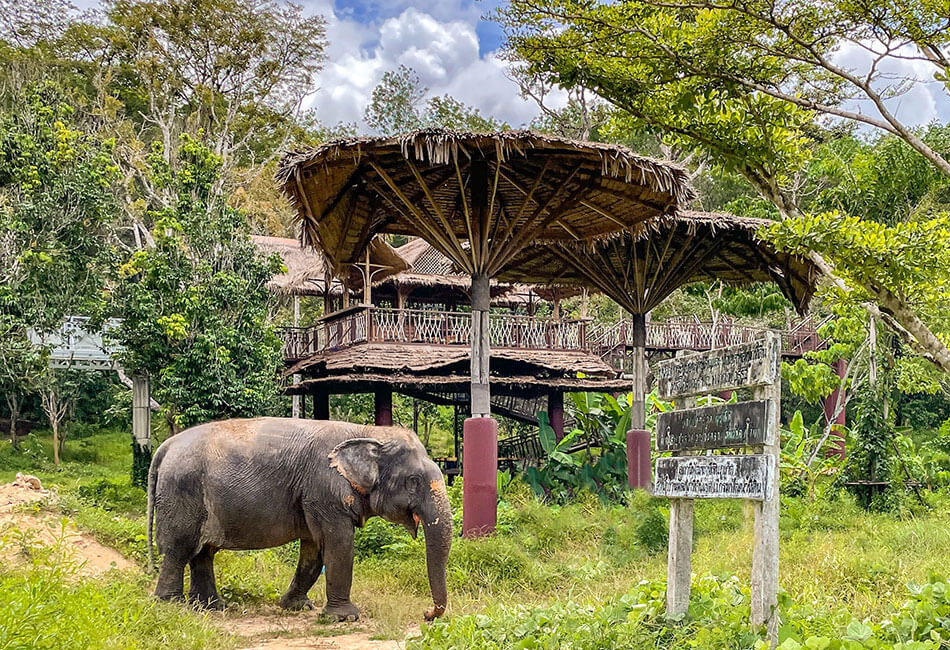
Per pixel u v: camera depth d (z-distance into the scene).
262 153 41.53
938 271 10.53
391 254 22.81
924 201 19.97
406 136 13.25
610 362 30.67
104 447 33.44
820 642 5.73
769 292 22.83
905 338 12.88
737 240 19.83
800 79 12.77
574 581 12.90
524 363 22.41
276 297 27.84
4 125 23.80
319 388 23.03
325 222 15.99
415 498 10.39
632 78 12.95
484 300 15.87
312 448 10.54
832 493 18.66
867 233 10.45
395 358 20.17
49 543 11.63
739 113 12.68
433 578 10.24
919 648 5.66
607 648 6.76
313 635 9.57
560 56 13.10
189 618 8.82
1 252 22.73
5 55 34.84
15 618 5.94
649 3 11.66
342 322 22.03
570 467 20.53
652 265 20.61
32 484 14.54
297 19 37.81
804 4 11.24
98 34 37.62
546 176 16.00
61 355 26.73
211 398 21.03
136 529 13.37
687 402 7.52
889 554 11.61
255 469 10.41
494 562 13.34
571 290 25.78
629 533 15.38
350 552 10.40
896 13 10.77
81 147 24.39
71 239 23.41
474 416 15.74
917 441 32.19
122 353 22.66
